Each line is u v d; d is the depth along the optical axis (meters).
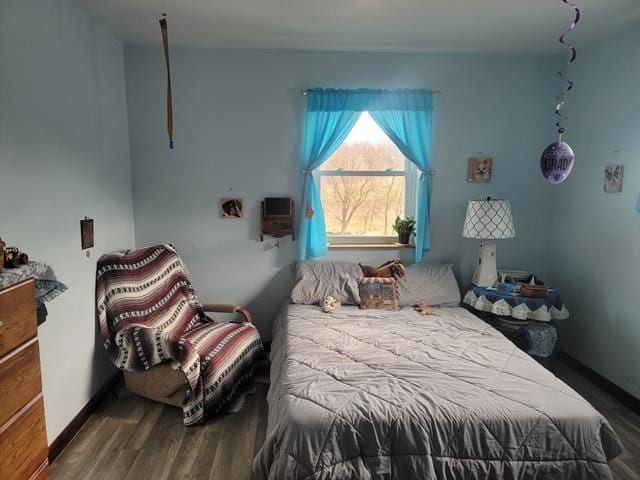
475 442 1.75
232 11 2.53
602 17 2.58
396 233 3.61
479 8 2.48
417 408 1.80
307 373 2.10
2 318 1.31
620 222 2.82
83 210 2.53
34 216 2.04
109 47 2.89
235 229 3.40
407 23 2.71
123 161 3.12
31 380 1.47
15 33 1.89
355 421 1.74
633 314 2.72
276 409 1.98
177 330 2.84
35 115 2.04
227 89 3.26
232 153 3.32
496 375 2.09
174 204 3.33
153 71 3.19
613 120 2.87
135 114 3.21
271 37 2.98
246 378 2.80
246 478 2.05
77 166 2.46
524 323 2.98
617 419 2.60
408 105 3.29
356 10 2.51
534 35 2.92
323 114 3.26
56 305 2.23
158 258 2.98
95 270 2.68
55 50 2.22
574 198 3.28
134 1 2.38
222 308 3.13
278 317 3.27
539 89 3.41
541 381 2.04
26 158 1.97
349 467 1.69
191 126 3.27
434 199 3.47
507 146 3.45
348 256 3.50
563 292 3.41
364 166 3.52
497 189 3.50
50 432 2.17
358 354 2.31
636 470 2.12
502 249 3.56
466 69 3.36
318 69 3.29
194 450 2.26
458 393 1.92
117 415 2.60
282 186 3.38
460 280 3.57
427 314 3.02
